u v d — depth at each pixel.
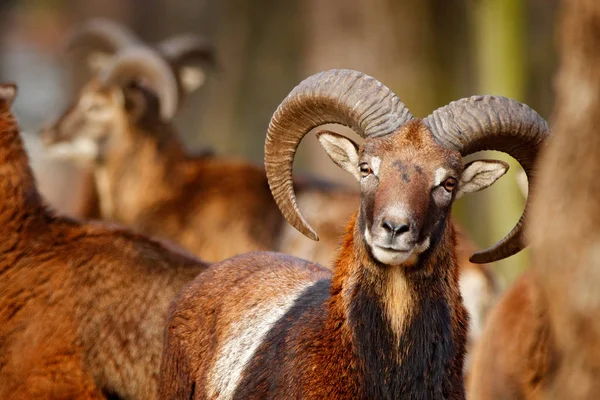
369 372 15.75
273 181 18.02
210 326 18.09
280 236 32.31
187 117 84.75
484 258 17.61
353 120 16.72
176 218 33.19
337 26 47.19
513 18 41.72
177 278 21.33
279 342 16.64
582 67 13.24
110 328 20.83
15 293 21.03
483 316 29.50
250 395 16.64
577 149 13.27
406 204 15.27
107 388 20.81
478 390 20.69
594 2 13.01
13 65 99.00
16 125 22.31
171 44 40.41
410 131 16.06
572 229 13.30
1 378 20.62
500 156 38.75
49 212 22.17
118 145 34.94
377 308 15.81
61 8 87.06
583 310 13.22
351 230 16.39
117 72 35.34
